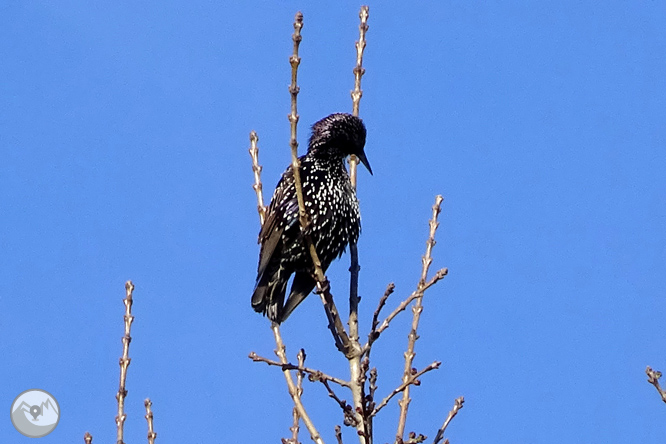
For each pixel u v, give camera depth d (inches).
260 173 476.1
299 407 362.6
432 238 390.3
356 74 469.7
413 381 330.6
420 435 337.4
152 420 359.6
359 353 384.8
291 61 395.9
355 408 343.6
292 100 409.7
